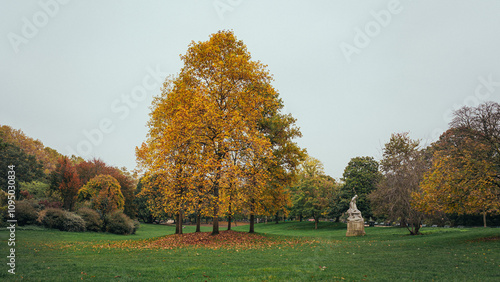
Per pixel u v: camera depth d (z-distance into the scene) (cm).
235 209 2503
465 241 2077
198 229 3014
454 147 2130
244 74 2427
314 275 1102
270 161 2561
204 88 2306
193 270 1193
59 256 1575
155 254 1703
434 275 1116
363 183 5594
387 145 3716
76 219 3647
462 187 1942
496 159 1981
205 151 2316
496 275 1105
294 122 3162
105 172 5962
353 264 1362
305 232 4975
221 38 2519
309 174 6097
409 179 3288
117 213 4231
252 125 2466
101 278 1029
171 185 2416
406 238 2825
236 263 1395
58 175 4528
